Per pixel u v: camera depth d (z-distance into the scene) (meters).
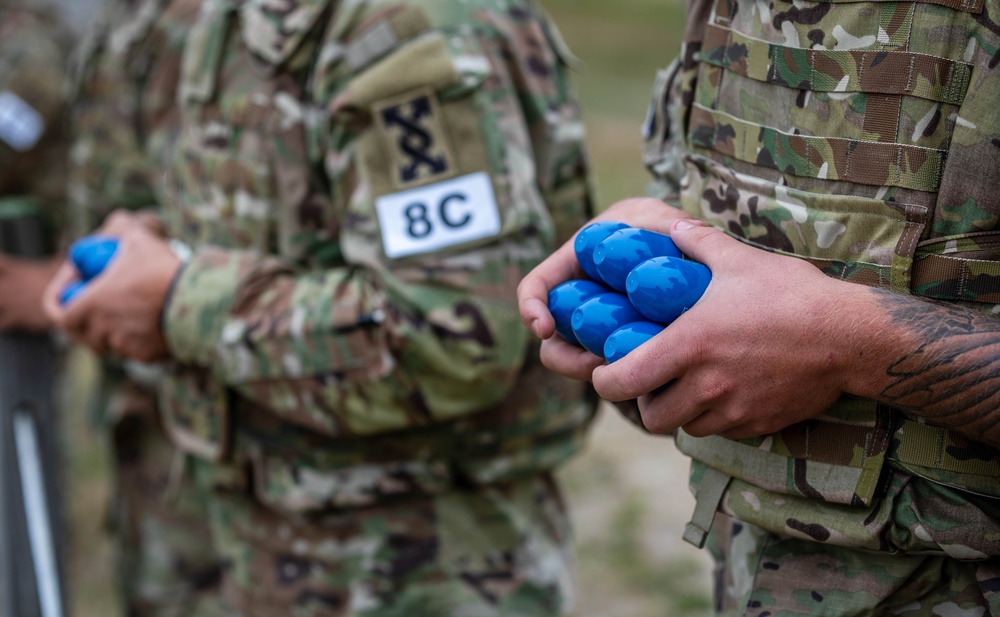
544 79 1.46
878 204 0.85
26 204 2.22
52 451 2.10
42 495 2.01
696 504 0.98
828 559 0.94
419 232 1.34
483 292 1.33
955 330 0.78
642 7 13.85
